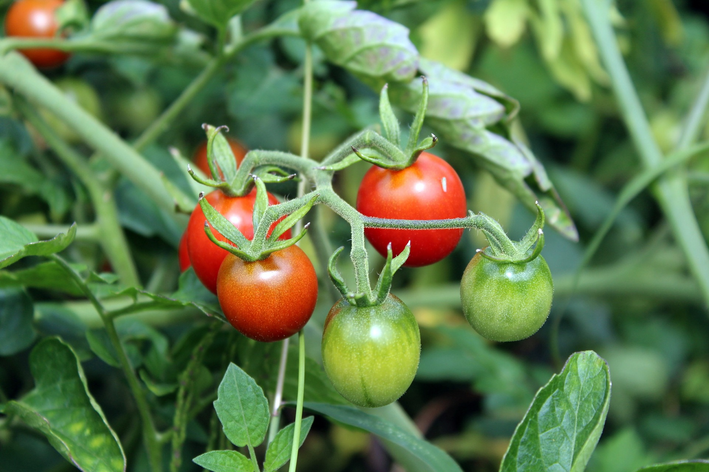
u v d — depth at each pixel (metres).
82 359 0.48
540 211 0.39
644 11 0.87
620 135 0.97
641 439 0.75
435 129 0.48
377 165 0.41
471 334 0.66
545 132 0.97
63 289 0.47
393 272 0.39
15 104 0.52
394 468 0.67
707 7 1.07
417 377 0.66
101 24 0.53
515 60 0.88
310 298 0.40
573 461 0.40
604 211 0.86
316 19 0.47
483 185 0.74
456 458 0.75
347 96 0.67
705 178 0.55
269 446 0.40
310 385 0.46
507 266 0.40
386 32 0.46
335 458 0.73
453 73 0.47
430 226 0.40
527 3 0.68
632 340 0.85
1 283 0.46
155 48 0.55
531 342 0.84
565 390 0.41
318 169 0.41
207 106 0.66
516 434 0.40
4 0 0.61
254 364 0.46
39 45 0.53
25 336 0.47
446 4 0.72
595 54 0.71
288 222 0.39
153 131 0.53
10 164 0.53
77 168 0.53
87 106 0.65
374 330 0.39
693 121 0.55
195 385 0.47
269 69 0.60
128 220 0.55
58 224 0.57
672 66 0.97
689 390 0.82
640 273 0.68
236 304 0.40
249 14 0.67
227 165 0.42
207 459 0.39
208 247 0.42
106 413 0.57
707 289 0.54
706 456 0.73
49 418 0.43
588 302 0.80
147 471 0.51
